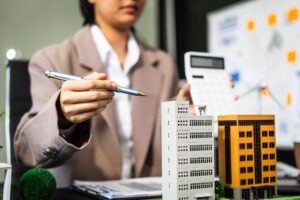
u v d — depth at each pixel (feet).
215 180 1.63
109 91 1.72
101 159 2.60
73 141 1.90
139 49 2.99
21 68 2.75
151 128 2.78
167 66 3.11
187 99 2.12
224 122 1.64
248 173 1.59
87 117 1.75
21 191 1.61
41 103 2.32
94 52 2.76
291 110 3.21
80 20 4.93
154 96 2.88
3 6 4.50
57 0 4.80
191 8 4.77
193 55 2.10
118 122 2.74
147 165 2.81
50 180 1.63
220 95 2.07
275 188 1.67
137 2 2.73
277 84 3.36
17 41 4.56
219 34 4.16
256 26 3.62
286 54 3.28
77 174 2.53
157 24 5.20
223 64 2.20
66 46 2.77
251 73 3.67
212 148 1.54
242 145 1.58
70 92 1.71
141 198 1.73
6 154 2.38
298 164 2.23
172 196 1.46
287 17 3.27
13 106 2.64
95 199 1.76
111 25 2.86
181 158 1.45
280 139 3.32
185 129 1.47
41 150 1.90
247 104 3.66
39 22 4.70
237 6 3.87
